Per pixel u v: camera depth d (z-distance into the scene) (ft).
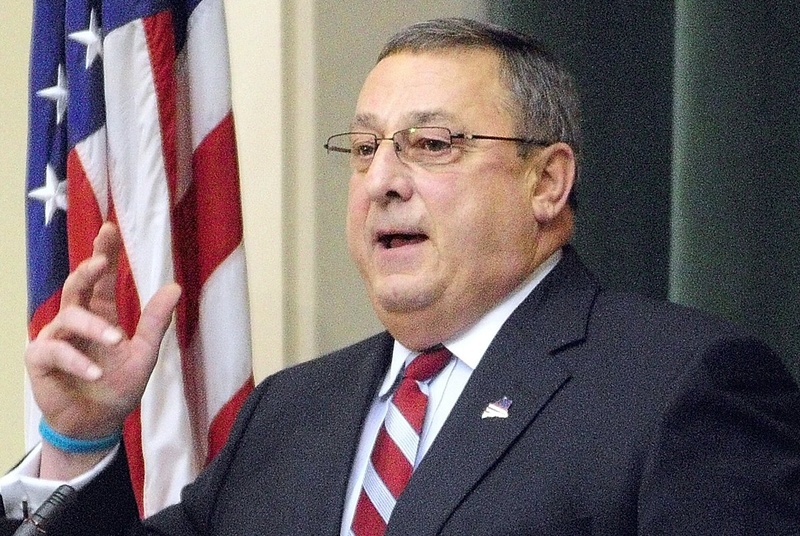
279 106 31.86
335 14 32.12
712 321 16.49
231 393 26.32
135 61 26.27
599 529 14.90
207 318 26.53
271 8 31.91
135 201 26.02
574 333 16.98
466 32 18.52
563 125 18.70
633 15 29.50
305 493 17.97
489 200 17.67
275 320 31.91
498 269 17.75
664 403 15.23
